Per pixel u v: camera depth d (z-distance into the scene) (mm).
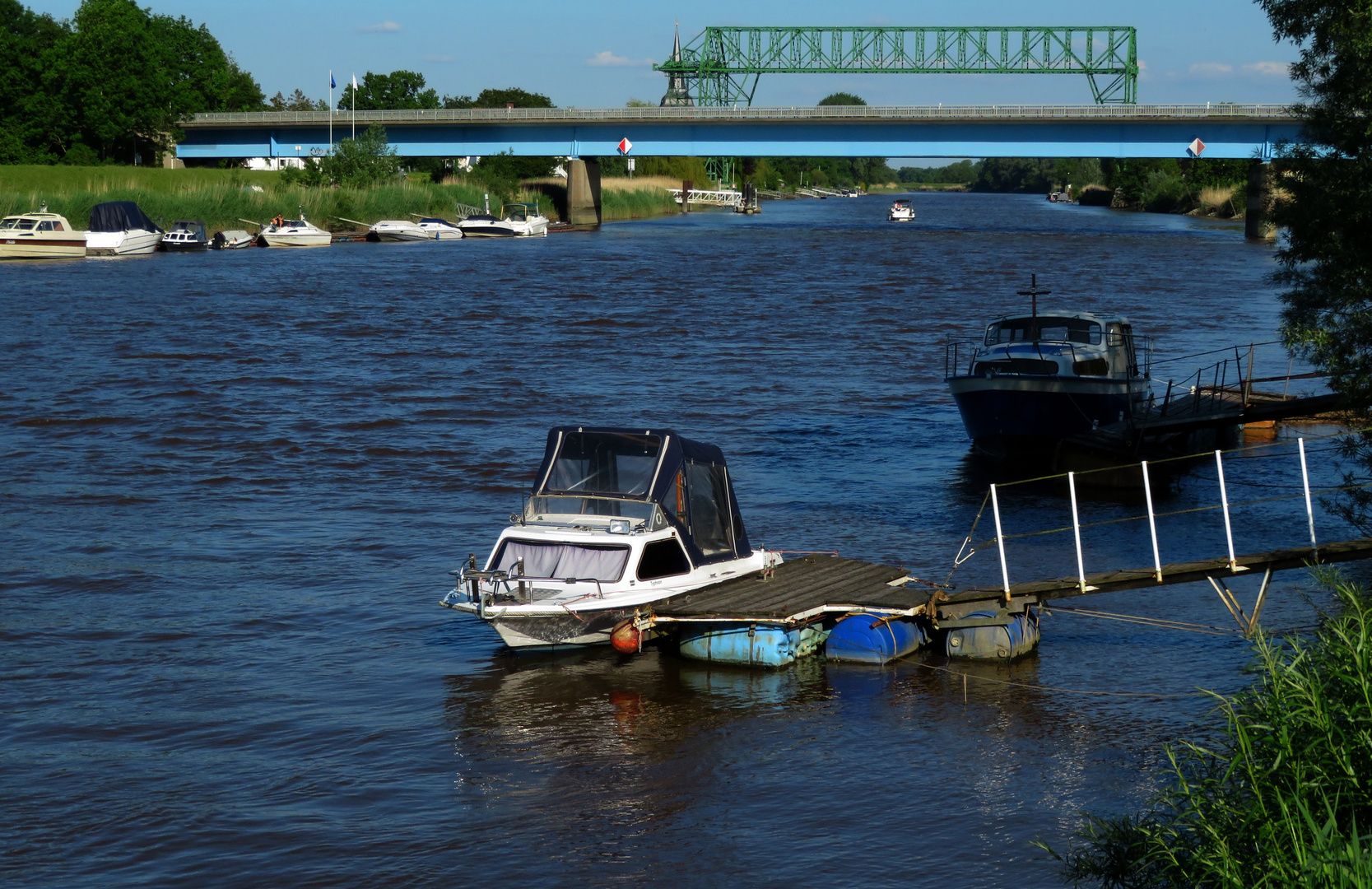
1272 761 9273
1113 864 9836
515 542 18281
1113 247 109250
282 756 14219
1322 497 26406
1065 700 15859
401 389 39531
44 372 41500
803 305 64875
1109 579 17656
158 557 21969
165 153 149250
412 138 137625
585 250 105562
